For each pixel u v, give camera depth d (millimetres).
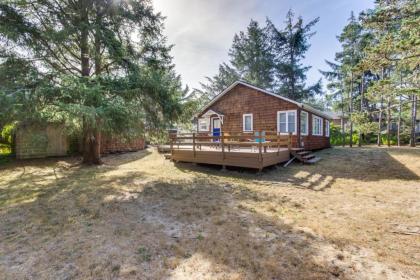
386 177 7031
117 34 8805
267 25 25875
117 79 7902
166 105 8703
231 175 7875
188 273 2436
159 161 11258
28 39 6863
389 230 3434
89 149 10141
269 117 12828
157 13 9180
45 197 5273
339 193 5508
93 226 3676
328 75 24750
